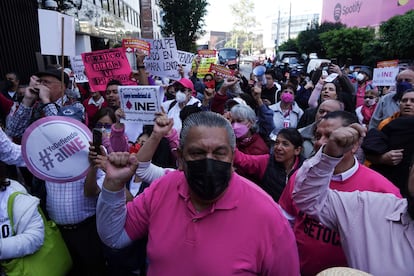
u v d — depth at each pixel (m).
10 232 1.92
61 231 2.40
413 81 4.27
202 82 8.35
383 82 6.66
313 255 1.86
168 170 2.08
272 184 2.68
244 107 3.16
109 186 1.34
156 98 2.59
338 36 24.84
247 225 1.27
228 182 1.28
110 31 19.97
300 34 34.72
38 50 8.86
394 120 2.76
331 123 1.88
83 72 6.09
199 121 1.30
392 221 1.42
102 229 1.42
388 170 2.73
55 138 2.05
